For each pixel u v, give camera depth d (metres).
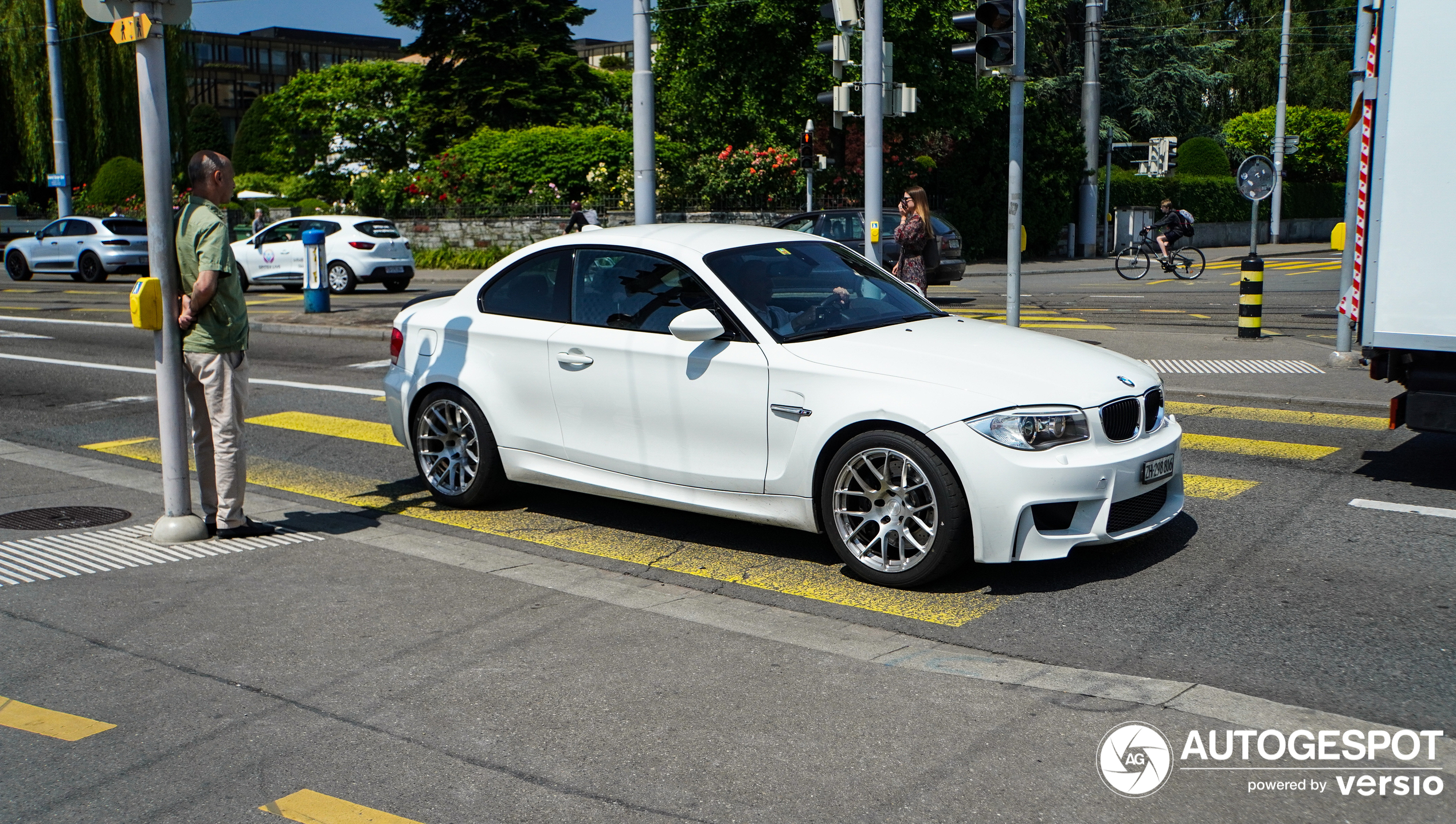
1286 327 15.41
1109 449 5.33
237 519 6.40
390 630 4.93
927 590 5.46
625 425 6.21
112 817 3.43
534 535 6.53
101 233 28.20
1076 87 44.84
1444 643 4.64
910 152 34.09
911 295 6.68
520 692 4.27
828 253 6.65
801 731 3.90
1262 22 54.22
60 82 32.78
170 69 42.62
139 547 6.22
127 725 4.04
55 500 7.30
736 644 4.75
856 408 5.40
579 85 42.47
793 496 5.68
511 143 33.69
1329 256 36.16
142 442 9.44
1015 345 5.80
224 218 6.24
